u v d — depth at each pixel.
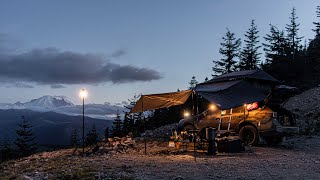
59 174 10.24
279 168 11.34
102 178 9.63
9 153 65.31
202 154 14.89
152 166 11.69
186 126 19.30
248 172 10.63
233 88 15.70
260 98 15.91
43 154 17.33
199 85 17.38
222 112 18.02
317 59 52.41
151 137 22.30
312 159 13.27
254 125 16.95
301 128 24.14
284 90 17.17
